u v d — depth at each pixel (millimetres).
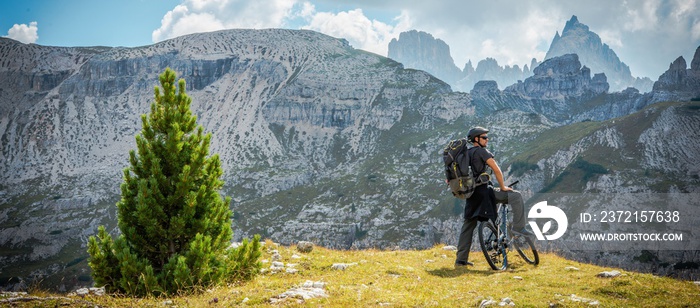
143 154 10250
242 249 10164
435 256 13008
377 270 10391
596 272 9445
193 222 9828
